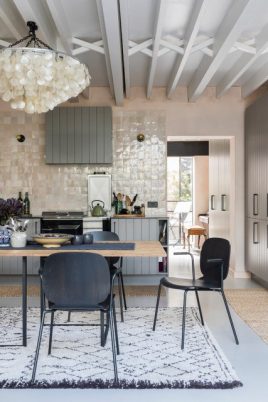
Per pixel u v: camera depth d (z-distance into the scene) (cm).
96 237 392
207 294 496
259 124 534
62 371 259
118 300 464
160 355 286
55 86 311
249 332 344
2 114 611
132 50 422
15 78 293
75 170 610
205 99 614
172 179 1175
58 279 244
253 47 425
